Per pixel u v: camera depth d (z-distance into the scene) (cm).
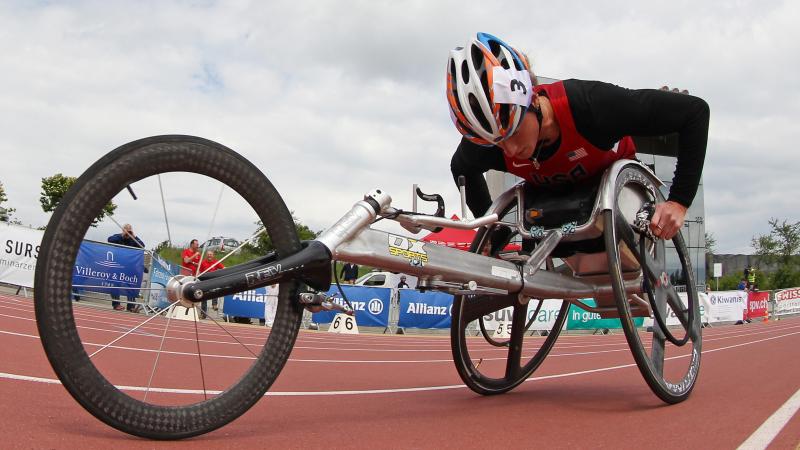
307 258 231
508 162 330
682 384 330
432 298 1423
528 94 279
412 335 1318
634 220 338
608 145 306
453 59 283
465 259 289
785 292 2791
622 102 290
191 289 211
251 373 225
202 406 211
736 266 4875
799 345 806
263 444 206
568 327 1550
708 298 2036
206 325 952
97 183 190
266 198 230
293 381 393
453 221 280
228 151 221
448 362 608
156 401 275
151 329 603
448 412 289
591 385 404
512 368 372
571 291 346
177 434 203
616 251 304
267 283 225
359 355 649
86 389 186
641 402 325
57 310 183
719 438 231
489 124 273
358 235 248
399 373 479
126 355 452
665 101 293
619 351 811
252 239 239
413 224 274
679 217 318
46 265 182
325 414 273
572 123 295
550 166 317
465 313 334
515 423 262
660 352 325
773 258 4478
